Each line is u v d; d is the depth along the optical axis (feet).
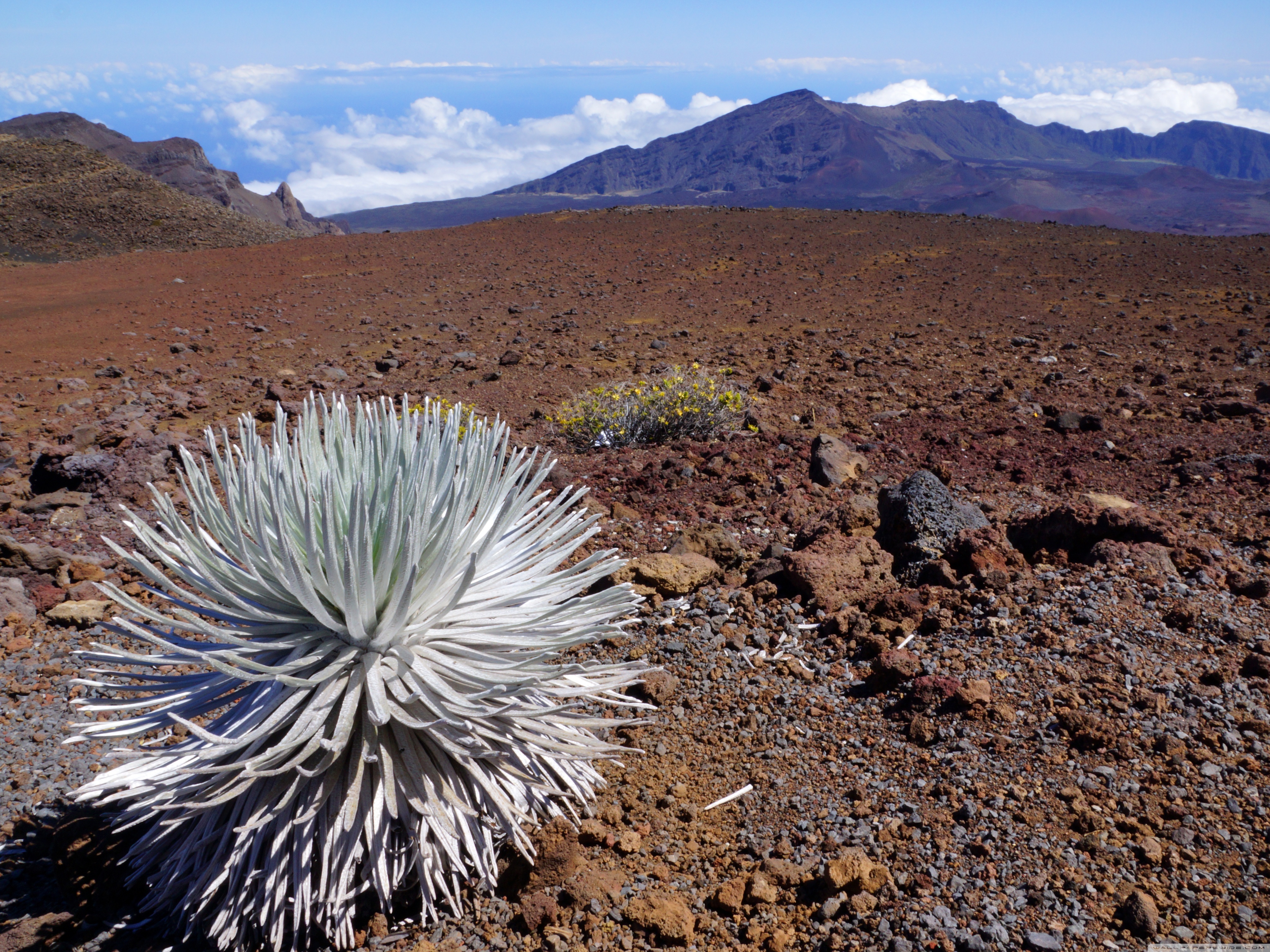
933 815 8.75
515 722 8.61
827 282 59.11
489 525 9.33
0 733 11.18
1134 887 7.58
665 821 9.23
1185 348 36.11
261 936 7.78
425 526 8.10
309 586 7.44
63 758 10.75
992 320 44.50
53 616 13.94
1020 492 18.25
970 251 69.92
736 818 9.21
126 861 8.85
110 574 15.69
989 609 12.37
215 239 196.85
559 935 7.66
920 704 10.53
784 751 10.28
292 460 8.63
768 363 35.65
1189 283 53.16
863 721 10.65
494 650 8.78
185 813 8.15
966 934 7.20
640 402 24.86
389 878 7.98
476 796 8.45
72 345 45.19
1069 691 10.32
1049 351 36.19
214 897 8.03
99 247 182.60
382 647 7.95
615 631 8.34
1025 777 9.11
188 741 8.38
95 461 19.16
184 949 7.83
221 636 7.65
